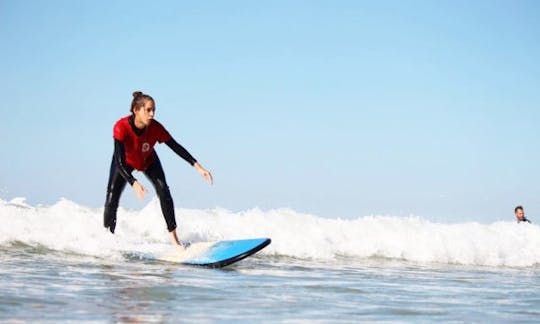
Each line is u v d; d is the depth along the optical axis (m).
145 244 7.00
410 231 9.66
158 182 6.77
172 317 3.40
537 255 9.50
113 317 3.33
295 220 9.64
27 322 3.10
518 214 12.48
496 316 3.90
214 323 3.30
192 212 9.44
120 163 6.39
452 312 3.97
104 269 5.37
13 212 7.43
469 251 9.09
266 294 4.38
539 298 4.91
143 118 6.39
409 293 4.85
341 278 5.77
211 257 6.25
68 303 3.64
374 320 3.57
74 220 7.32
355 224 9.81
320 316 3.61
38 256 6.04
